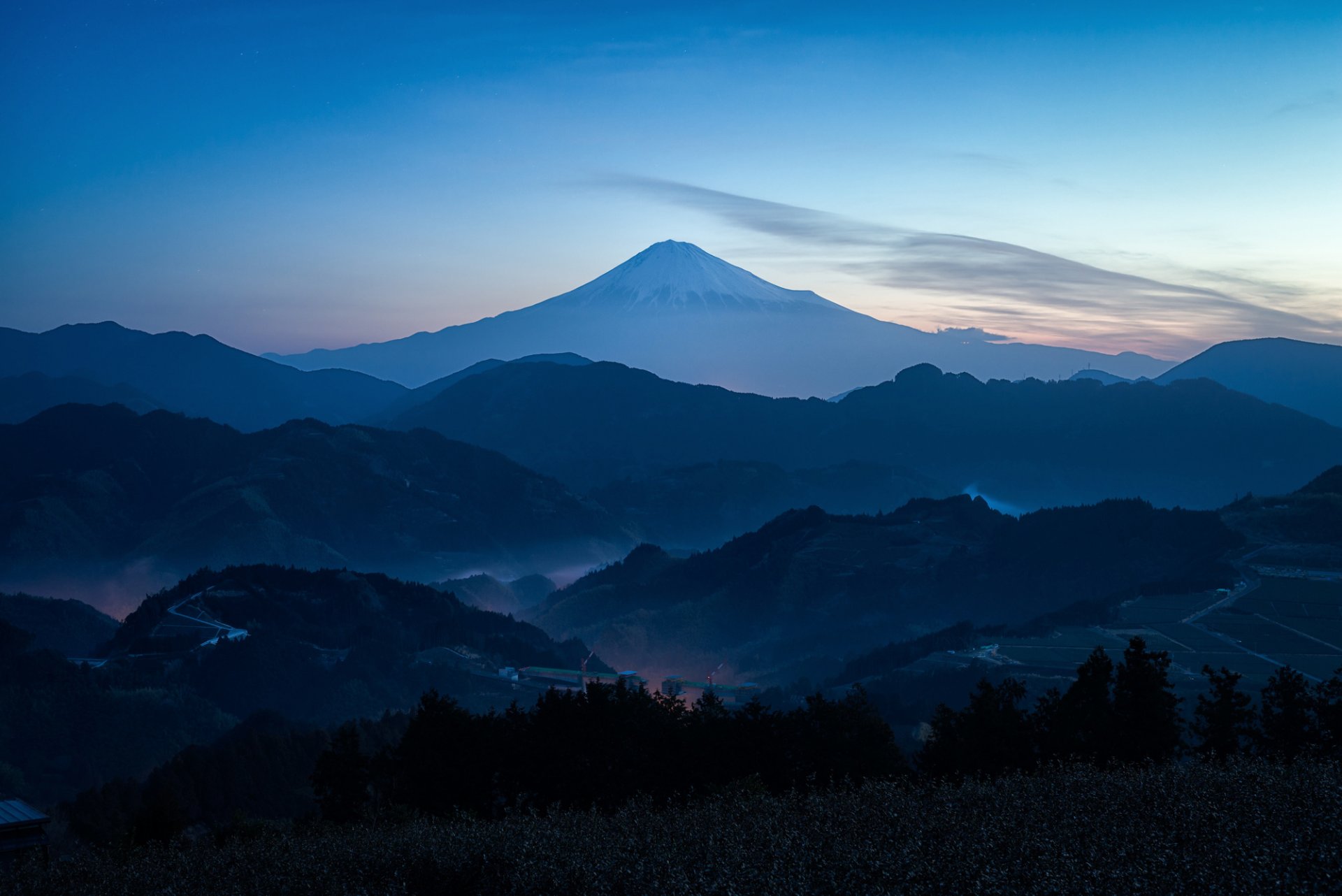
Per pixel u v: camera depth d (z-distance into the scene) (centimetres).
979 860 2134
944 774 4628
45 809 8619
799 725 5062
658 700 5850
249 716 15275
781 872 2188
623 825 2945
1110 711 4703
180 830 4753
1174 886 1925
